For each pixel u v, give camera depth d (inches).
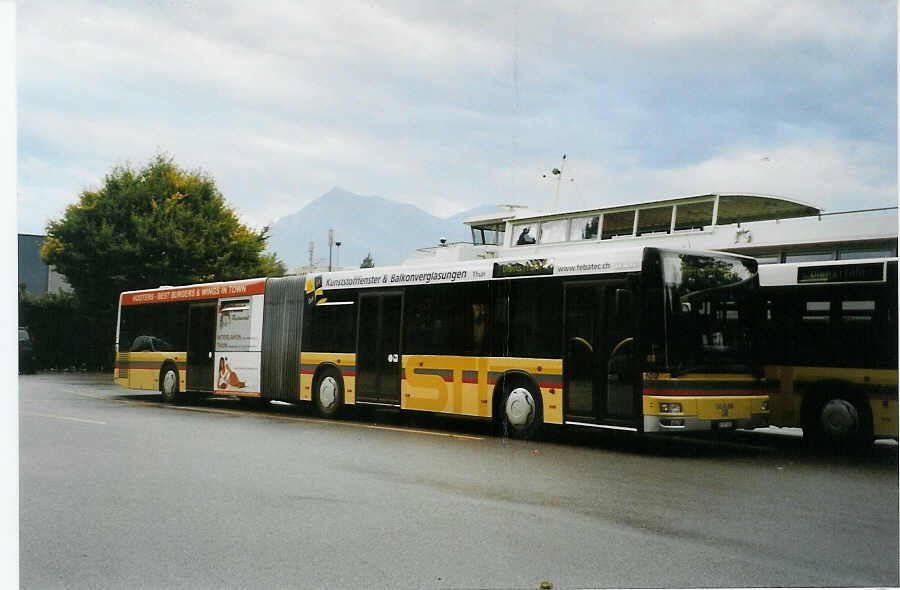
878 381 477.1
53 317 1688.0
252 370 751.7
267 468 394.0
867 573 222.5
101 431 547.2
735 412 464.1
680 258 466.6
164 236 1653.5
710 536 262.2
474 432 569.6
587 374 490.3
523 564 230.7
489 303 555.5
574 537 260.7
